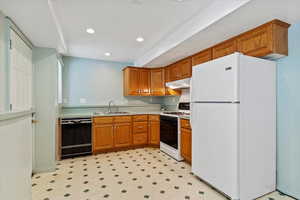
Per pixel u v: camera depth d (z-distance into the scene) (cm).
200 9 204
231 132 174
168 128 330
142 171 252
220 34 218
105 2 187
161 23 240
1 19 161
